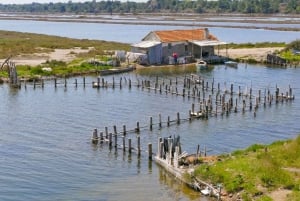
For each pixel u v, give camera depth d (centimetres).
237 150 4531
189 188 3834
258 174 3581
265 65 11038
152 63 10712
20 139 5219
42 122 5953
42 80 8531
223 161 3988
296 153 3962
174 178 4069
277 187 3444
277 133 5603
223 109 6450
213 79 9081
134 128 5662
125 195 3728
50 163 4456
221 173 3709
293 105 7019
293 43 12594
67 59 10981
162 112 6512
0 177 4094
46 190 3841
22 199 3678
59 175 4156
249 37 17775
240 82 8781
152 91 7938
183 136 5412
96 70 9594
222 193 3522
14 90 7969
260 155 3931
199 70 10144
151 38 11056
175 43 10975
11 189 3856
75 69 9506
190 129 5703
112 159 4588
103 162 4503
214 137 5397
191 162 4184
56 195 3744
